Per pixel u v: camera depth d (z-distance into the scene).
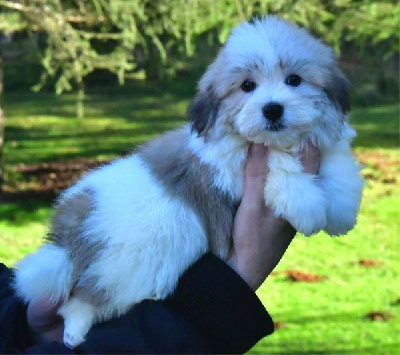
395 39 3.61
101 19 3.18
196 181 0.81
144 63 3.85
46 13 3.13
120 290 0.80
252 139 0.80
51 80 7.51
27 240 2.79
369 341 1.89
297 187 0.79
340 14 3.22
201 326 0.73
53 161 4.38
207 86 0.84
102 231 0.81
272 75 0.81
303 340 1.89
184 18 3.08
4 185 3.63
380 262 2.60
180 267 0.79
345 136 0.85
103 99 7.38
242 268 0.77
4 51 5.33
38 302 0.83
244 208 0.78
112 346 0.72
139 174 0.84
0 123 3.64
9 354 0.77
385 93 6.84
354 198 0.83
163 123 5.97
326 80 0.82
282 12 2.96
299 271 2.47
